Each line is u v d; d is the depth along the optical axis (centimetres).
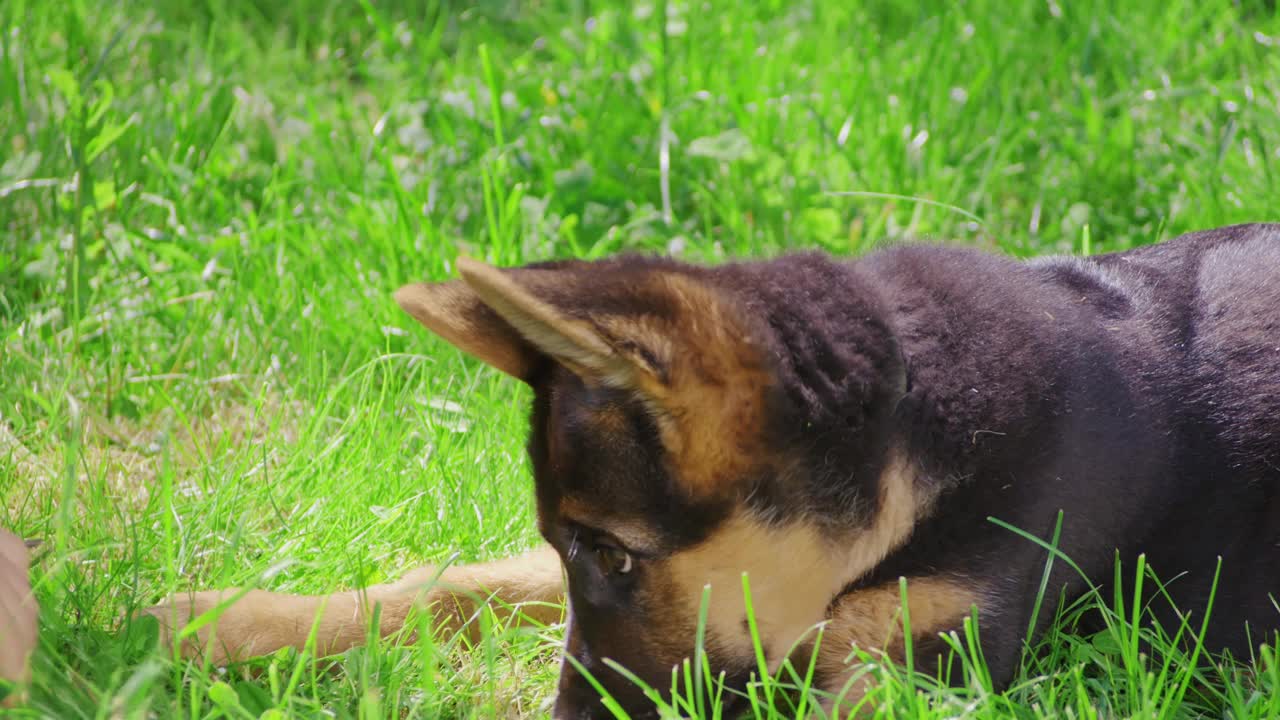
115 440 557
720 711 353
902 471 359
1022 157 743
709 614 359
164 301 620
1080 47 798
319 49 887
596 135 738
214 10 883
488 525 490
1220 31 805
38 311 605
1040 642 385
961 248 409
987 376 364
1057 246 666
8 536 376
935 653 365
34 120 715
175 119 730
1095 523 375
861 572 361
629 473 345
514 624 434
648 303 335
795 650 370
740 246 666
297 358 601
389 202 678
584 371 340
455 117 749
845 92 758
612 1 871
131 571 440
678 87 766
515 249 641
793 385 346
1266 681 381
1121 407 378
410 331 602
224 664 403
